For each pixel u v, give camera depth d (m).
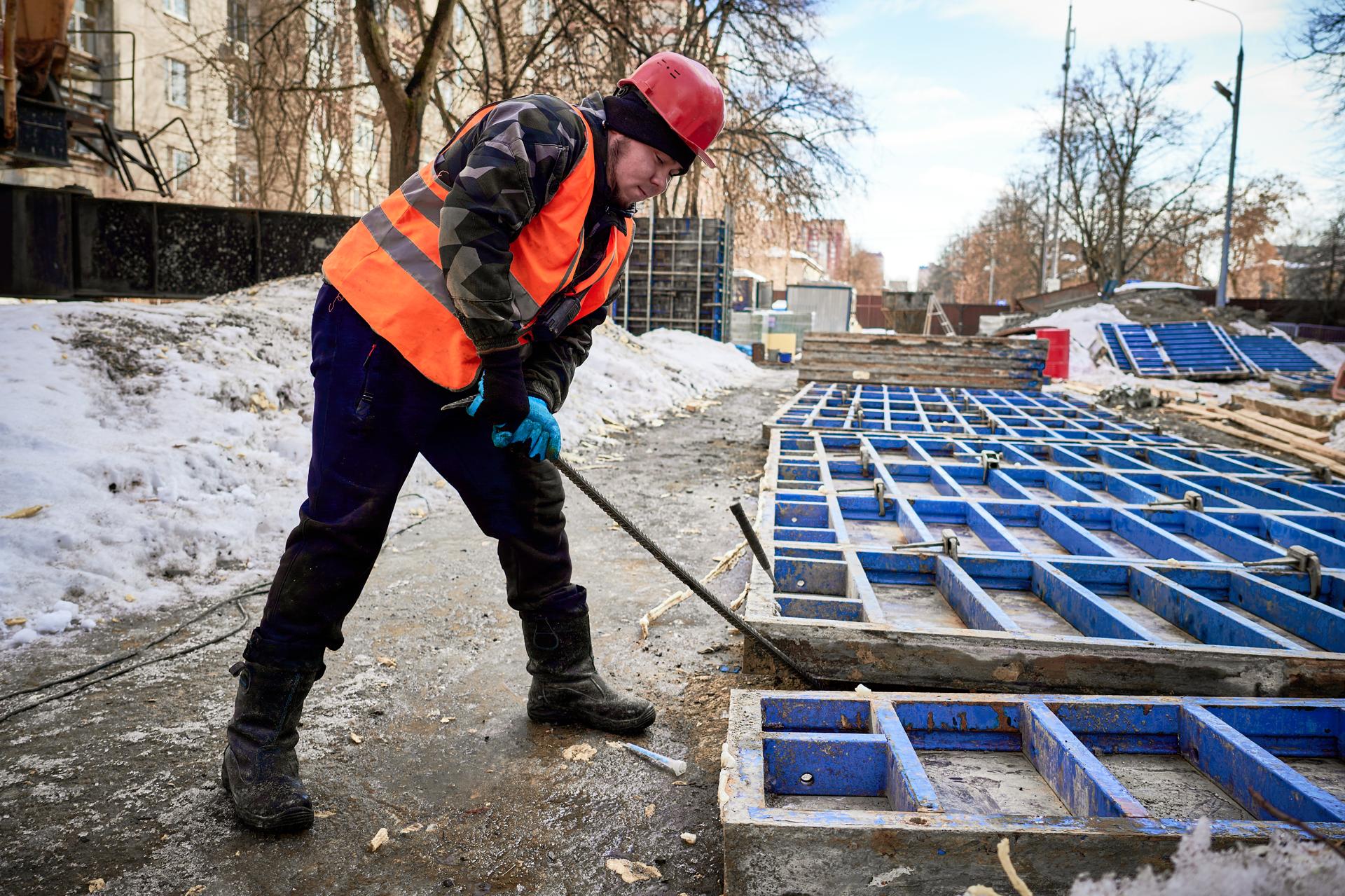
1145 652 2.53
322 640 2.19
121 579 3.79
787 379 18.66
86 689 2.91
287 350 6.91
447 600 3.90
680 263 20.72
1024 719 2.29
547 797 2.31
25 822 2.13
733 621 2.60
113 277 9.81
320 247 10.57
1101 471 6.20
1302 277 33.38
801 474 5.82
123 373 5.48
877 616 2.82
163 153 25.94
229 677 3.04
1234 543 4.27
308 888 1.91
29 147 10.60
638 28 16.28
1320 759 2.26
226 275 10.29
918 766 1.92
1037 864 1.61
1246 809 1.96
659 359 14.63
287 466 5.39
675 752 2.58
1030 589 3.70
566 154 2.04
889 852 1.63
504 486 2.45
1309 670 2.48
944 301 94.25
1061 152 39.03
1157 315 26.50
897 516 4.92
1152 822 1.64
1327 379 18.39
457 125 16.36
